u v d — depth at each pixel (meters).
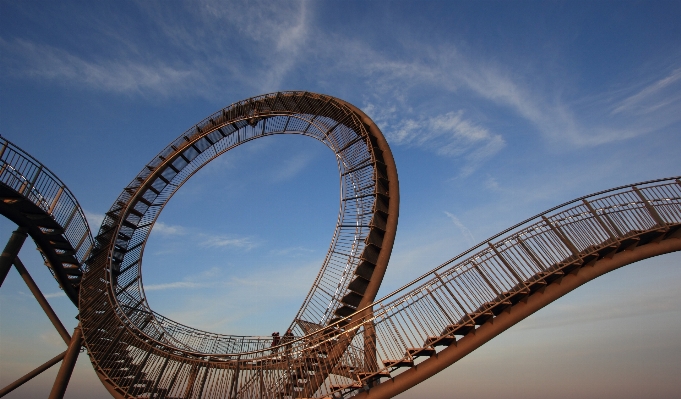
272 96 22.31
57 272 18.84
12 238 15.85
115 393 15.12
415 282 12.51
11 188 14.14
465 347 11.31
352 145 19.75
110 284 17.67
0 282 15.27
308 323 16.44
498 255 11.81
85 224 18.31
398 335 11.79
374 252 17.14
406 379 11.48
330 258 17.58
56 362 17.11
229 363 13.51
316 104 21.20
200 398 12.96
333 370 12.81
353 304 16.41
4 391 16.05
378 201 17.81
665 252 11.49
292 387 12.13
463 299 11.65
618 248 11.66
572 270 11.44
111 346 15.69
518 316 11.29
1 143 14.09
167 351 15.12
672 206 11.46
